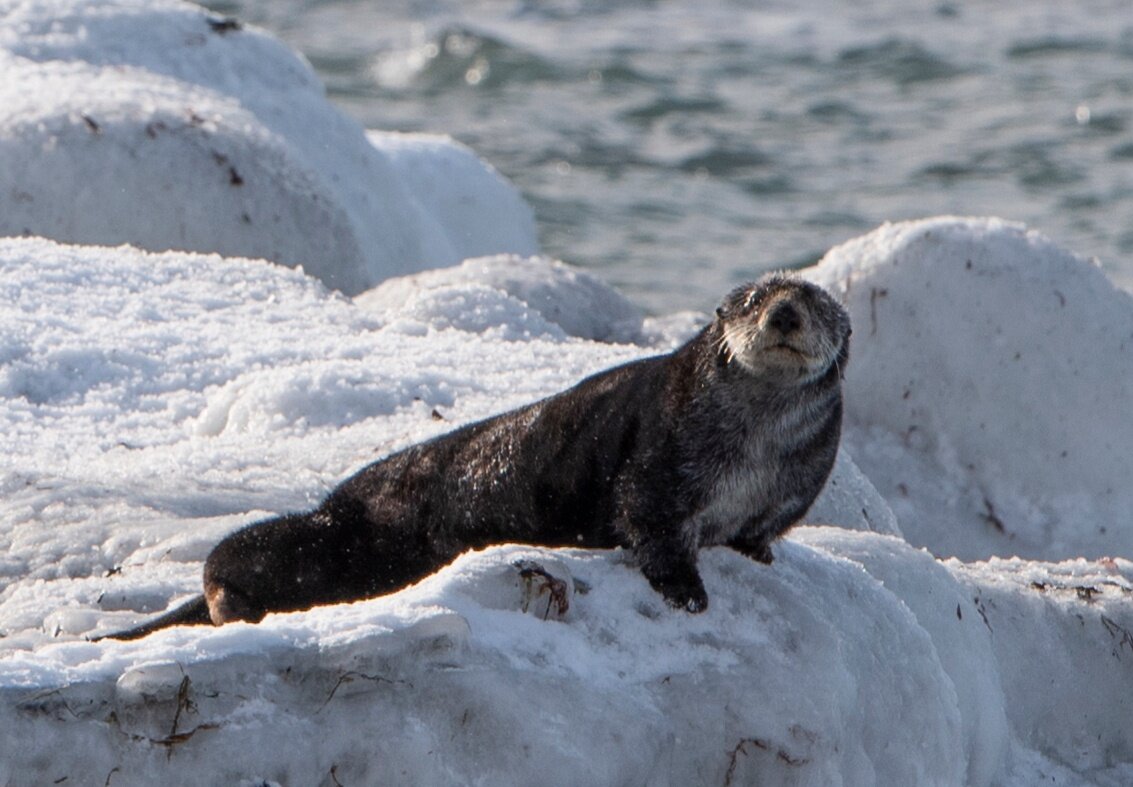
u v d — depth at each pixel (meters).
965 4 125.50
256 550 18.88
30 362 29.27
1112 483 32.34
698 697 15.68
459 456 18.52
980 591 21.55
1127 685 21.91
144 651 13.86
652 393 17.38
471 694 14.37
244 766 13.61
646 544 16.86
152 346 30.61
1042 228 70.06
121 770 13.36
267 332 31.92
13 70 42.41
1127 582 23.31
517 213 53.16
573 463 17.59
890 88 98.06
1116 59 104.06
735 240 68.81
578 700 14.90
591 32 112.69
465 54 101.88
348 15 116.56
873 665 17.36
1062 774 20.75
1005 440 32.75
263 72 46.44
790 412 16.95
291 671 14.08
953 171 79.75
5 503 22.91
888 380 33.50
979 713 19.31
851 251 34.62
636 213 72.38
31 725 13.26
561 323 37.34
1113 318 33.41
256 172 39.81
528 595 15.70
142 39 45.12
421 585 15.70
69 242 38.25
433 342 32.12
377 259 45.03
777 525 17.64
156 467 25.05
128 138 38.97
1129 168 79.69
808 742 15.71
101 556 21.42
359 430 26.88
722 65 103.38
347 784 13.91
